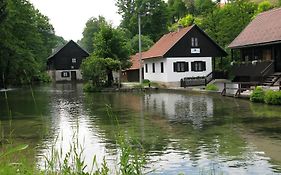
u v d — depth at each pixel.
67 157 5.67
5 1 50.41
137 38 76.31
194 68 51.69
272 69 35.56
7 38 56.66
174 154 12.56
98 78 46.47
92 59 46.72
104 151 12.93
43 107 29.19
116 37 49.69
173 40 52.62
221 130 16.91
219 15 56.25
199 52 51.81
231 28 52.53
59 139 15.25
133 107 27.41
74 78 93.38
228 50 53.84
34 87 60.25
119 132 6.19
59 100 35.28
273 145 13.63
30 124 19.95
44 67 87.25
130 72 63.75
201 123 19.06
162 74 52.06
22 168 4.87
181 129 17.41
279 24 37.62
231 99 30.86
